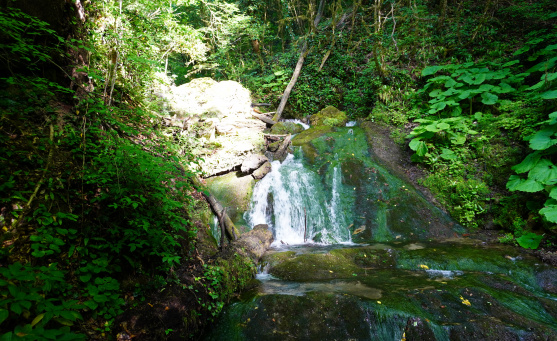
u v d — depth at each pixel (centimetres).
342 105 1058
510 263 482
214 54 1131
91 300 265
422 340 340
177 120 745
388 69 980
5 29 317
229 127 796
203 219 550
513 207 602
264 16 1391
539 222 555
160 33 745
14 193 279
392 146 819
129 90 596
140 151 348
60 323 255
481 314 370
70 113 388
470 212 634
